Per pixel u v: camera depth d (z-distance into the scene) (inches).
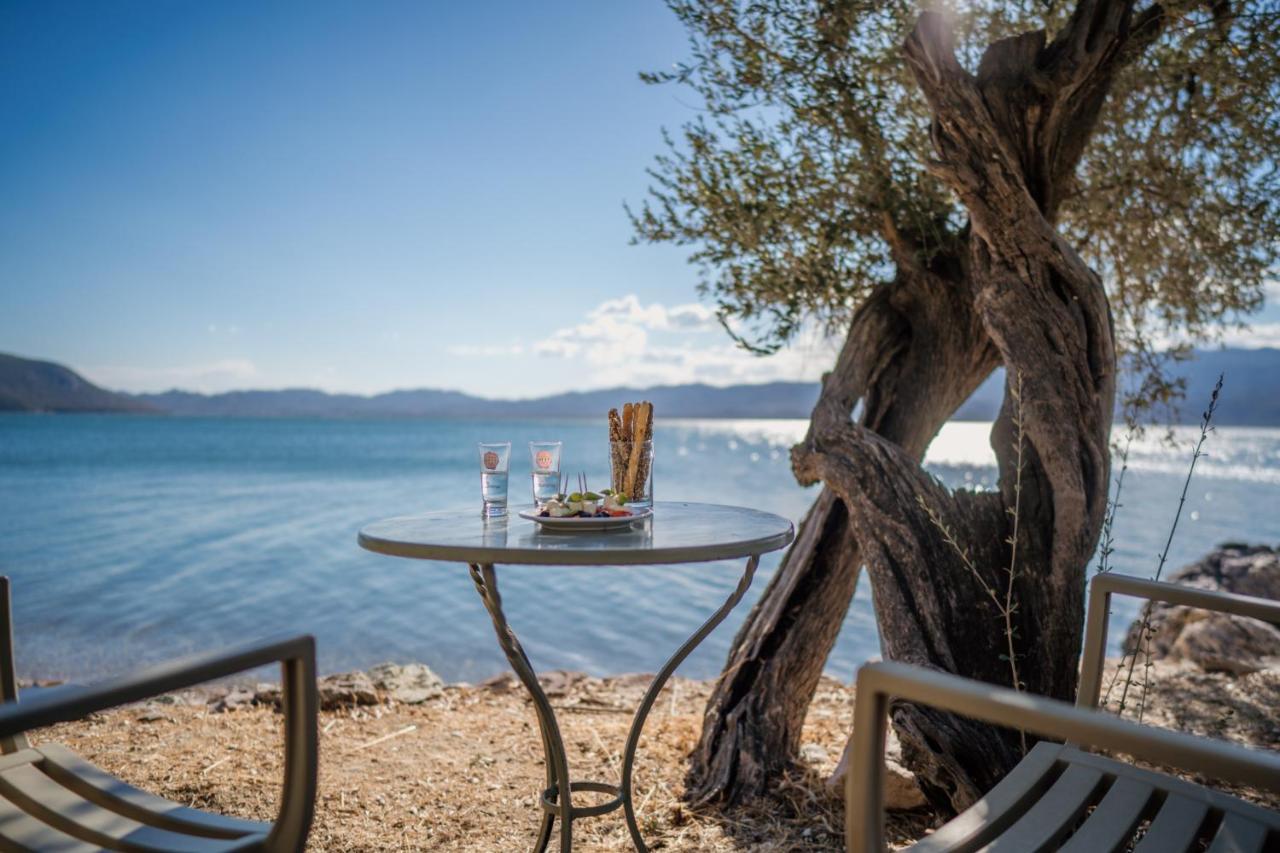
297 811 51.9
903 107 140.9
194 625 312.5
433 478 1210.6
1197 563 262.2
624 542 69.3
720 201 138.5
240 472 1370.6
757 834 101.4
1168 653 191.5
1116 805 57.4
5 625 67.0
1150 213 145.8
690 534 74.4
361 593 368.8
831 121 134.2
